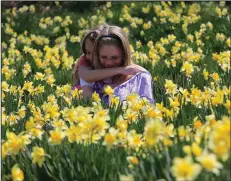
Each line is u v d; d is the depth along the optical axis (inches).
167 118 242.8
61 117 277.7
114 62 310.7
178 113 256.5
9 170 207.0
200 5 746.2
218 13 648.4
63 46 555.5
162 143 191.0
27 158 209.6
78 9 824.3
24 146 207.6
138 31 637.3
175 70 417.1
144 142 201.8
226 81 349.4
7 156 213.0
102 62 312.8
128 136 197.2
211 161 155.1
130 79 313.6
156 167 182.9
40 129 227.1
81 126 201.2
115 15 703.7
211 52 515.8
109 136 192.7
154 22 661.3
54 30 667.4
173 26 628.4
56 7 846.5
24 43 610.9
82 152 203.8
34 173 204.5
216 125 181.5
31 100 328.8
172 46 528.1
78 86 328.2
